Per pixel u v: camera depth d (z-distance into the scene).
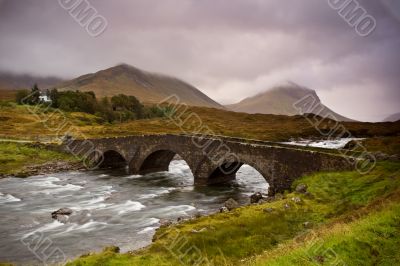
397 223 19.16
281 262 15.59
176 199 47.78
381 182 33.41
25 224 37.06
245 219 30.34
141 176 67.88
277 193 42.44
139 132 113.06
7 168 72.12
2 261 27.58
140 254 25.12
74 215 40.22
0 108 144.50
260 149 47.34
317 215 30.11
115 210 42.31
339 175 38.41
